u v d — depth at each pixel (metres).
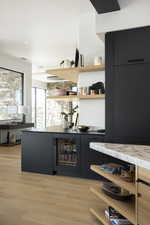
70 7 3.63
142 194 1.38
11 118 6.95
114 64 2.85
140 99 2.69
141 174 1.39
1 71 6.49
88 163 3.23
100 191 2.12
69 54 6.62
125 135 2.77
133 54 2.74
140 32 2.72
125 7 2.91
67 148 3.52
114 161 3.00
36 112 10.17
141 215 1.39
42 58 7.14
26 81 7.63
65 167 3.40
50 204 2.39
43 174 3.52
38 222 2.00
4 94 6.64
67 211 2.22
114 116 2.83
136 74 2.71
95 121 3.78
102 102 3.73
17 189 2.84
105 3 2.75
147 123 2.66
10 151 5.56
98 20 3.04
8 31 4.71
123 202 1.84
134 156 1.45
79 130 3.51
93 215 2.14
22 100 7.52
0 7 3.62
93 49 3.84
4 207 2.31
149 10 2.81
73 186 2.96
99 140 3.12
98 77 3.75
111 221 1.83
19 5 3.56
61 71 3.82
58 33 4.83
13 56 6.88
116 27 2.94
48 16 3.97
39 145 3.55
